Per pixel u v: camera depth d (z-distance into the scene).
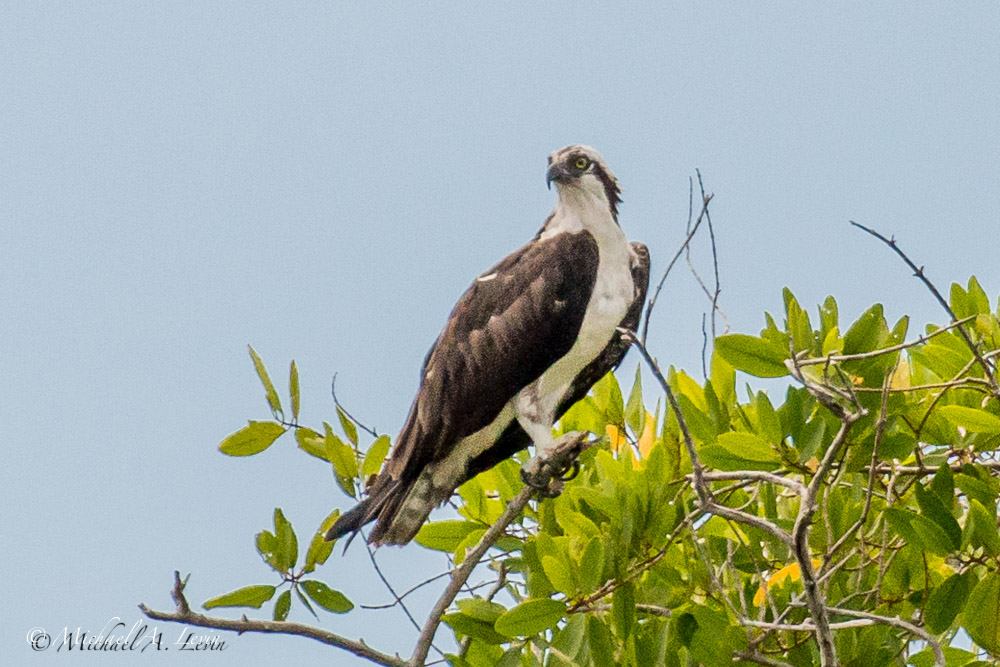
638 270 12.98
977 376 10.71
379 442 11.33
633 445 11.93
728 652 9.46
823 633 8.27
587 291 12.36
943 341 11.14
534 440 11.93
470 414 12.12
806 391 10.30
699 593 10.20
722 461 10.32
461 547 11.55
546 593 10.20
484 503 11.66
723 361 11.36
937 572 10.02
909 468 10.62
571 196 12.73
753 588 10.63
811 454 10.10
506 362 12.15
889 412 10.25
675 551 10.43
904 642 9.92
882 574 9.34
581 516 10.29
